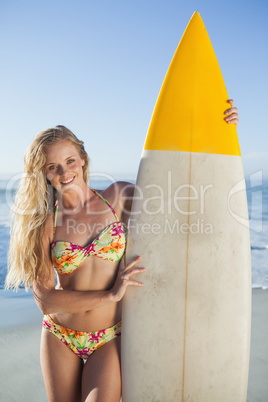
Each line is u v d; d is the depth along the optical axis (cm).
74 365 190
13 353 327
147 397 187
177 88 198
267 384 279
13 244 203
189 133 194
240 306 190
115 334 192
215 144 195
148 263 190
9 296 495
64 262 185
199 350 187
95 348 188
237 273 191
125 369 187
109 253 185
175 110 197
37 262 191
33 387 278
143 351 188
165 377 186
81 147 203
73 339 188
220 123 197
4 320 400
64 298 183
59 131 193
